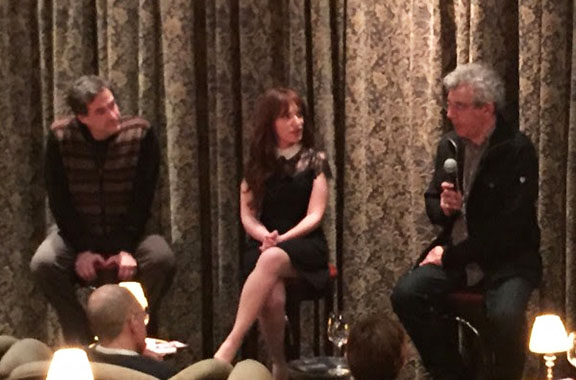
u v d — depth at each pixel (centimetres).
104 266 477
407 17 485
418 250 489
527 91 461
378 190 496
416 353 486
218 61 500
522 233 424
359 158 493
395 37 487
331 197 495
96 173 482
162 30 504
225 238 510
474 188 427
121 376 284
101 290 337
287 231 463
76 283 484
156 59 511
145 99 511
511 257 425
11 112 523
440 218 439
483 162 424
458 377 438
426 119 484
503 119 429
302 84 494
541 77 458
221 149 506
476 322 448
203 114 515
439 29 477
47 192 484
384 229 498
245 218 467
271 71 502
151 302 484
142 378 285
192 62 505
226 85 502
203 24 508
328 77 491
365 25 487
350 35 488
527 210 421
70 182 482
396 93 490
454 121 426
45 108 522
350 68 489
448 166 426
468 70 425
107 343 333
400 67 489
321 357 475
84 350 332
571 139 454
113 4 507
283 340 455
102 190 483
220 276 513
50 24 517
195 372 289
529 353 471
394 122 492
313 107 498
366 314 501
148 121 502
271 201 467
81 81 471
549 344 377
